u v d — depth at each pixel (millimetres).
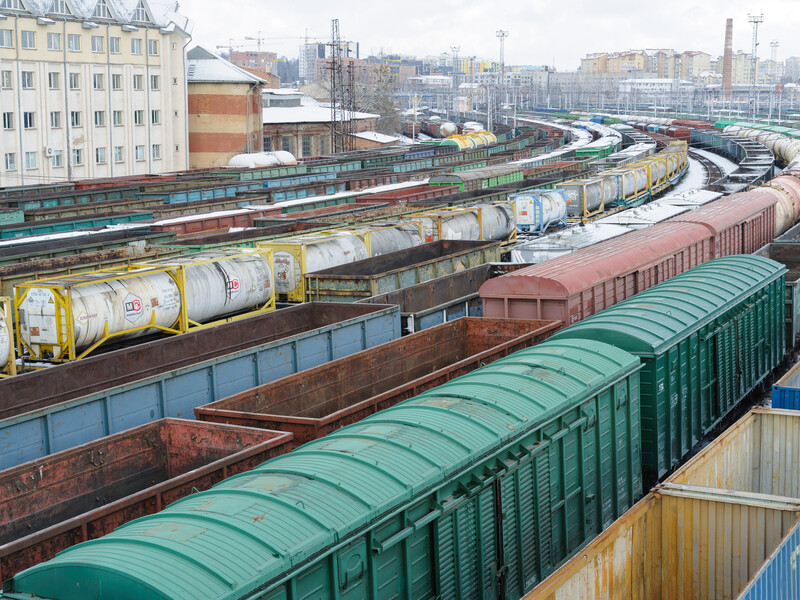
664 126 150375
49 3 72688
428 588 11688
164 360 21484
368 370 20062
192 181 63219
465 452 12266
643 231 32406
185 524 9789
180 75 89688
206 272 28797
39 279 28953
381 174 71438
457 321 23250
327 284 29219
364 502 10625
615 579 11992
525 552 13555
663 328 19172
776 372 28453
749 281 25031
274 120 119312
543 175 66938
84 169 77938
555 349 17047
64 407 16234
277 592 9391
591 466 15516
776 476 16500
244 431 14641
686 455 20188
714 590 12836
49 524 13594
